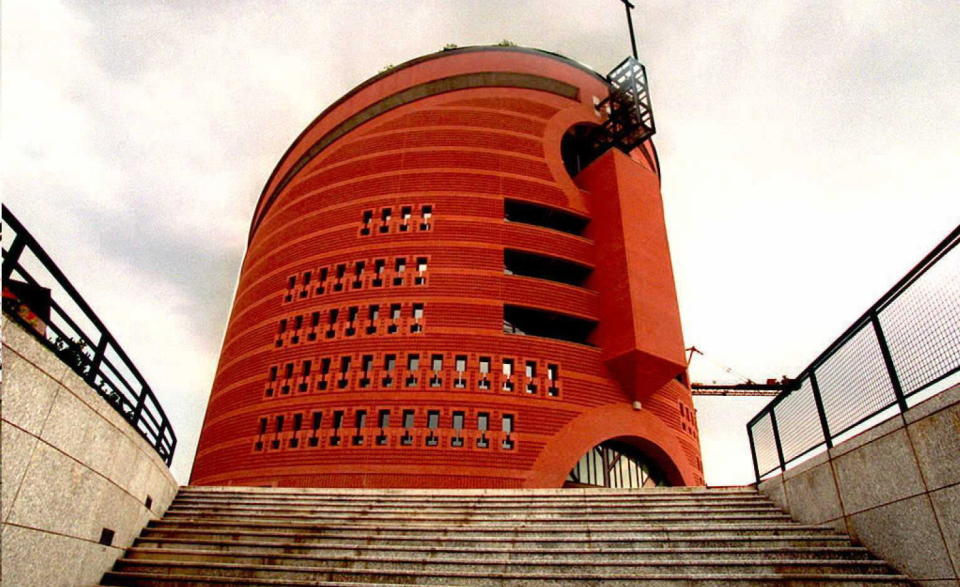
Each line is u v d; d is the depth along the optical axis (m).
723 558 8.71
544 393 27.62
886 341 8.03
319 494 13.38
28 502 6.33
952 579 6.52
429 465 25.17
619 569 8.62
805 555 8.35
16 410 6.00
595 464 28.94
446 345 27.92
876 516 8.00
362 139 36.62
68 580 7.36
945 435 6.66
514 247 31.23
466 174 33.16
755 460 13.50
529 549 9.44
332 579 8.78
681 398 33.34
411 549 9.77
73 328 7.59
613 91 38.28
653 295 31.11
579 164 39.84
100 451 8.09
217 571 8.88
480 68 37.16
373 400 26.88
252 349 32.16
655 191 35.94
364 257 31.42
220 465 28.98
